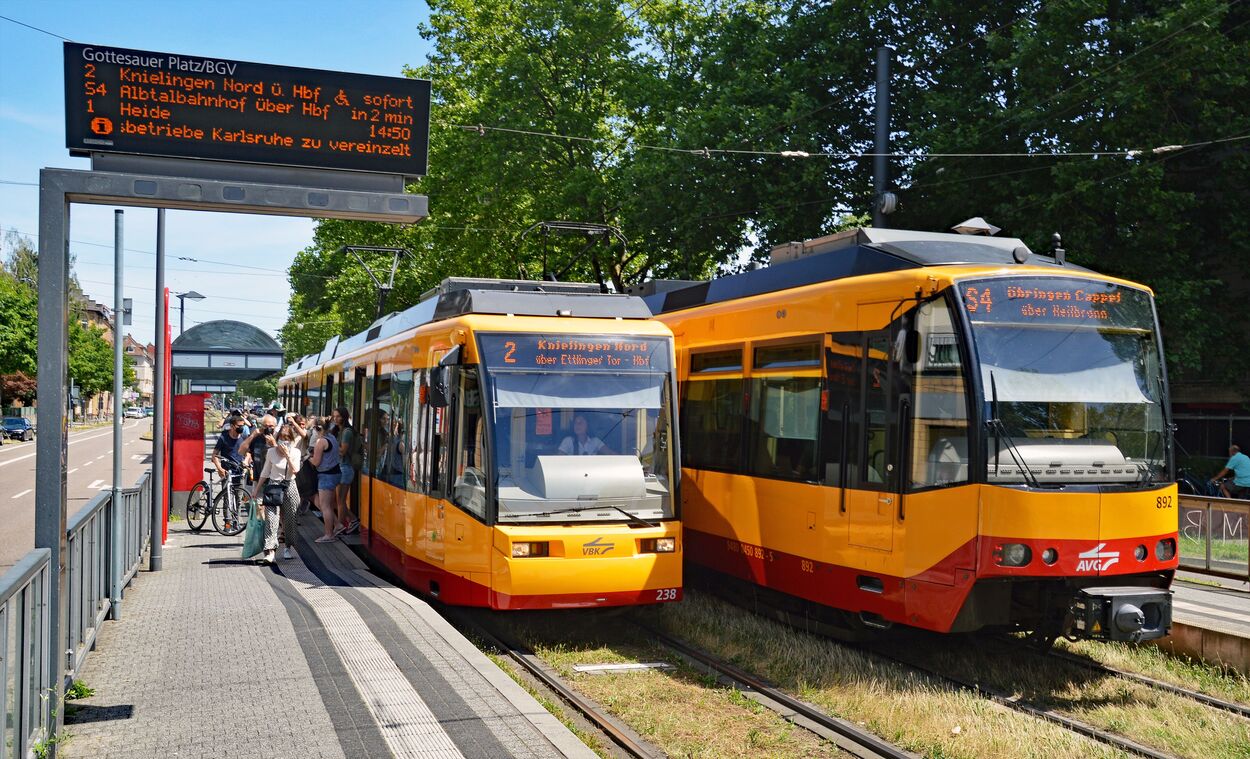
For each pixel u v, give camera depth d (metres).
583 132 29.00
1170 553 9.03
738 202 23.03
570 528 10.02
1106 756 6.98
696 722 7.76
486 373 10.26
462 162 30.44
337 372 19.47
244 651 8.18
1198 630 9.62
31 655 5.23
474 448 10.29
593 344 10.70
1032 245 18.61
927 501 8.87
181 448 18.98
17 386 78.25
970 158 19.44
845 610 10.15
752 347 11.57
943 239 10.18
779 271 11.50
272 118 7.75
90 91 7.29
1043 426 8.73
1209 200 20.58
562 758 5.82
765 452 11.18
